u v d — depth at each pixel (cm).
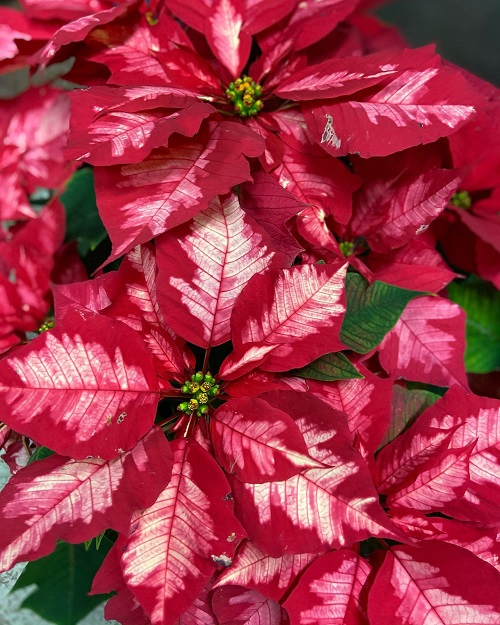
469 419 63
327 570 58
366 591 59
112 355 57
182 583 55
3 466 73
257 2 70
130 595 59
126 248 55
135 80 66
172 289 59
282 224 62
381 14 201
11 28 70
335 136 63
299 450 56
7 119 79
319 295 59
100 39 67
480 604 57
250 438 57
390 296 66
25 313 71
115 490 55
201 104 60
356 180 67
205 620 61
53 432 55
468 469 60
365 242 72
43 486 56
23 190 77
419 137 62
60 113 79
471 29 205
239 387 60
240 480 56
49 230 71
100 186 58
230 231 59
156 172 58
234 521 55
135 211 57
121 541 56
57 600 65
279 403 58
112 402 57
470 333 81
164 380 61
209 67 69
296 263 68
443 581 58
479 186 77
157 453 57
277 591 58
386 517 55
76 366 56
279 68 70
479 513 60
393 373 70
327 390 63
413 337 71
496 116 72
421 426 62
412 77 64
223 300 60
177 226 59
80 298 61
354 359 65
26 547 54
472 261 79
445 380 70
